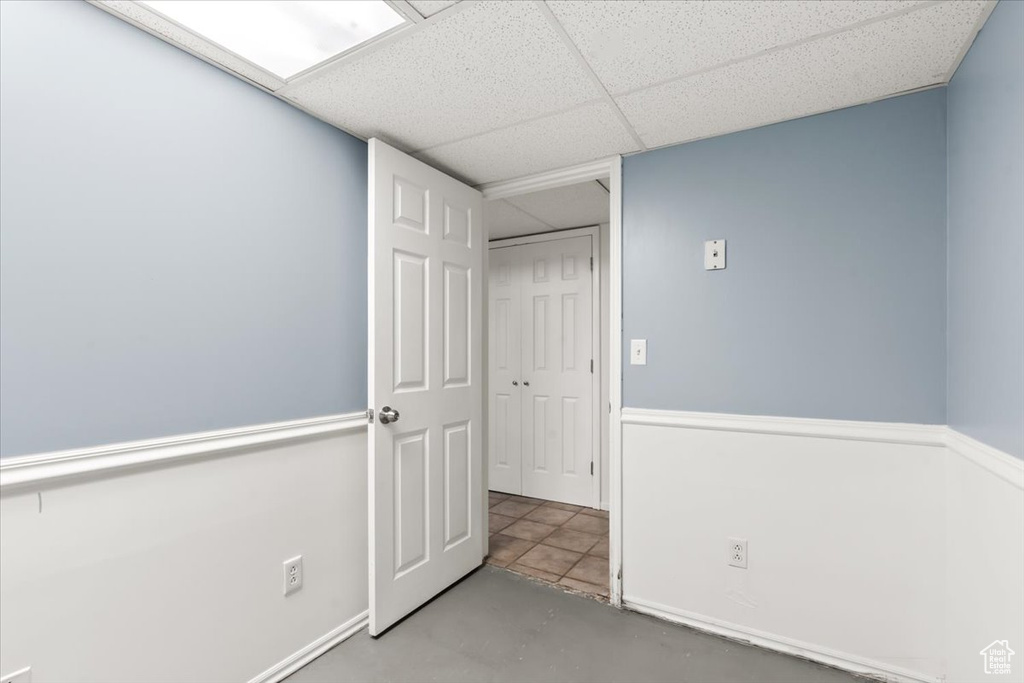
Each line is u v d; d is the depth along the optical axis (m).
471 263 2.39
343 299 1.85
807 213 1.77
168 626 1.31
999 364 1.16
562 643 1.83
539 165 2.28
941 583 1.55
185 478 1.36
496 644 1.82
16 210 1.06
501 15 1.23
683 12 1.22
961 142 1.43
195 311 1.38
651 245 2.08
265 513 1.57
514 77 1.52
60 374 1.12
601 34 1.31
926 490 1.58
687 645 1.83
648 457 2.05
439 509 2.17
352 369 1.89
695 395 1.97
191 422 1.37
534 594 2.21
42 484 1.09
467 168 2.31
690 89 1.60
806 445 1.76
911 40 1.33
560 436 3.59
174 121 1.34
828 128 1.74
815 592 1.73
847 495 1.69
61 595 1.12
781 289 1.81
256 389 1.54
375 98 1.64
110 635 1.20
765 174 1.85
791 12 1.22
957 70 1.46
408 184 1.99
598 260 3.44
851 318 1.70
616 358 2.13
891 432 1.62
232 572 1.47
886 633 1.62
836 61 1.44
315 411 1.73
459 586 2.28
